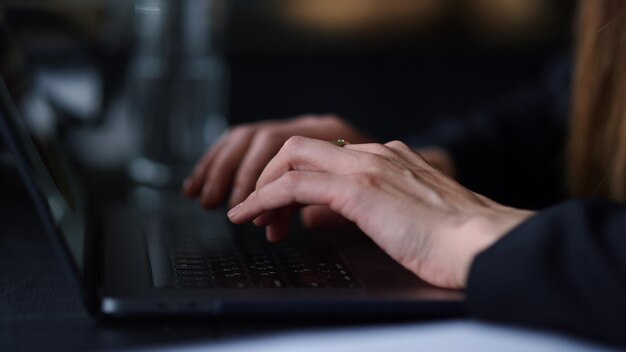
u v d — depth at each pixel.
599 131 1.31
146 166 1.62
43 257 1.04
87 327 0.76
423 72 3.02
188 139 1.67
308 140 0.96
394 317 0.79
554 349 0.55
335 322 0.78
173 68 1.69
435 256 0.84
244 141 1.28
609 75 1.29
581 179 1.34
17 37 1.74
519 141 1.69
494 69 3.04
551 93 1.74
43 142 1.12
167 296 0.78
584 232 0.74
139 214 1.31
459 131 1.70
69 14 2.03
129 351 0.64
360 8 2.96
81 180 1.47
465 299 0.75
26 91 1.18
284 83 2.90
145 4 1.70
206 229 1.17
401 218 0.86
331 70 2.95
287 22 2.90
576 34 1.45
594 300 0.71
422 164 0.95
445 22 3.01
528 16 3.02
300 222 1.22
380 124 3.00
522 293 0.72
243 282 0.85
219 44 1.79
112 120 2.00
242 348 0.58
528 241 0.75
